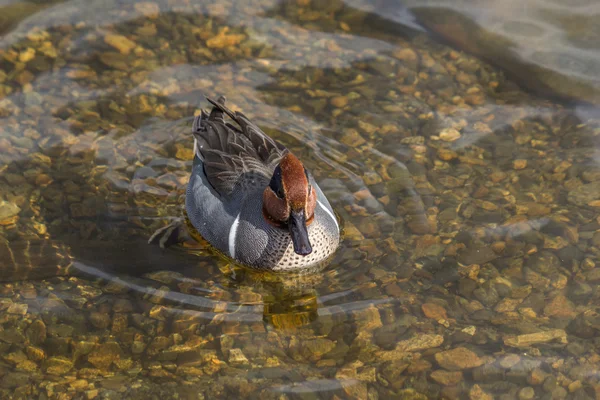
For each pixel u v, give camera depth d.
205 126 13.39
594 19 17.03
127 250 12.34
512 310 11.19
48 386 10.12
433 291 11.51
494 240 12.38
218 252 12.55
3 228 12.58
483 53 16.44
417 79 15.91
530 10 17.36
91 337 10.82
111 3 17.72
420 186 13.48
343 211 13.02
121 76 15.88
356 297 11.45
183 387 10.08
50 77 15.76
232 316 11.20
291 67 16.23
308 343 10.74
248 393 9.98
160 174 13.86
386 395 9.95
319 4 17.81
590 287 11.52
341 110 15.23
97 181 13.61
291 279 11.96
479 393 9.98
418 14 17.47
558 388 10.04
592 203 13.06
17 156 13.97
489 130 14.70
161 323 11.03
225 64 16.28
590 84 15.56
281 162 11.31
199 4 17.77
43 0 17.62
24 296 11.41
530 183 13.52
